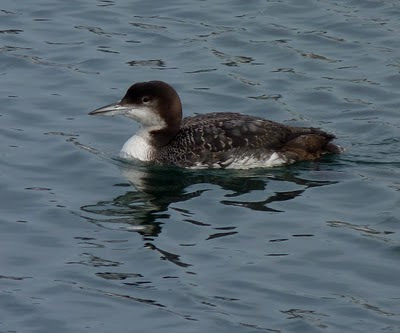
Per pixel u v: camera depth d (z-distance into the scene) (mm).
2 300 13961
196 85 20000
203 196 16484
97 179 17078
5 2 22891
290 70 20422
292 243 15180
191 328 13414
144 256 14875
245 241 15234
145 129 17688
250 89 19844
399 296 14055
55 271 14586
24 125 18734
